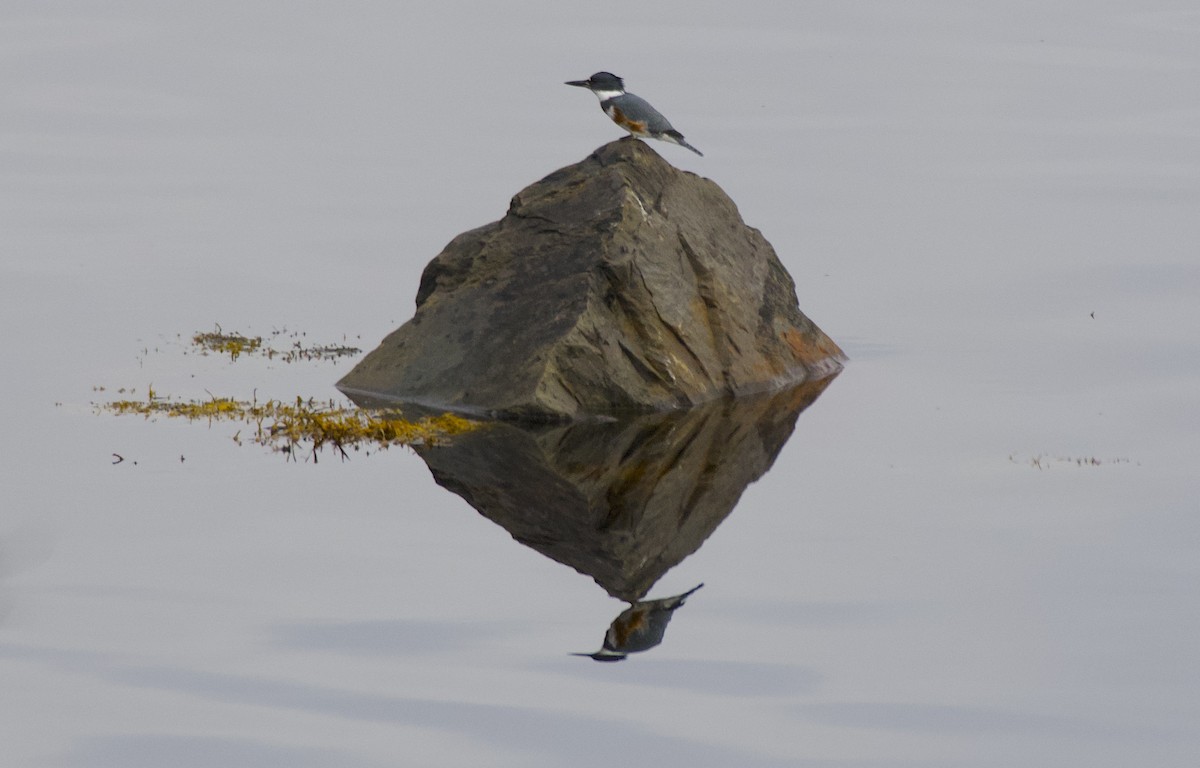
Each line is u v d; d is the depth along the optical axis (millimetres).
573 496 14547
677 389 18078
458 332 18641
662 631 11609
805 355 20016
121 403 17875
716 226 20047
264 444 16109
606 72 19594
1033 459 15938
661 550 13203
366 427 16531
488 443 16250
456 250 19469
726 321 19078
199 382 19156
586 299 17953
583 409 17625
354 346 21719
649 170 19562
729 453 16125
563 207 19109
